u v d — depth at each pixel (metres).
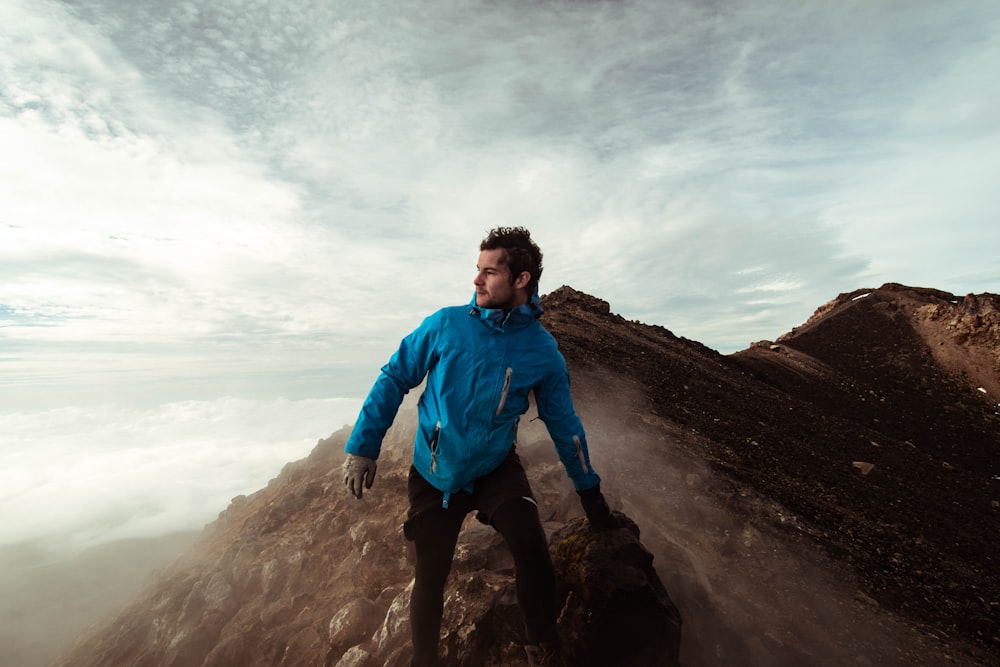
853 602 4.12
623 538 2.72
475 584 2.96
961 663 3.62
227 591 4.78
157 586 5.86
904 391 42.44
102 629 5.64
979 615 4.61
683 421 9.51
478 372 1.82
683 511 4.93
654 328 27.27
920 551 6.33
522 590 1.86
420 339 1.93
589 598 2.57
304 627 3.95
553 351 1.98
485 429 1.83
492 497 1.92
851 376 44.62
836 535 5.59
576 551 2.74
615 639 2.51
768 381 28.44
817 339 53.62
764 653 3.28
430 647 1.96
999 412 38.22
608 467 5.52
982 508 12.92
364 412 1.92
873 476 11.72
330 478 6.37
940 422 35.69
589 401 8.48
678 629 2.62
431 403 1.90
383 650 3.07
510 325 1.89
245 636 4.05
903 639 3.79
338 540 5.00
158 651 4.53
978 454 30.39
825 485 8.37
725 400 13.76
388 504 5.33
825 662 3.31
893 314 54.88
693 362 20.28
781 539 4.91
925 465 17.72
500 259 1.89
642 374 13.25
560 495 4.26
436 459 1.89
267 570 4.85
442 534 1.93
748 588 3.92
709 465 6.75
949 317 49.66
